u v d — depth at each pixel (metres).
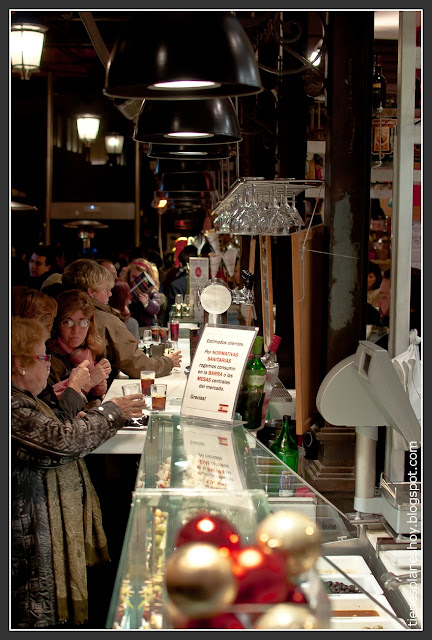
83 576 3.48
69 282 5.68
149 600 1.74
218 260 9.54
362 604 2.09
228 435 2.99
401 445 3.38
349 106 3.83
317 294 4.06
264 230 4.33
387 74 5.49
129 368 5.40
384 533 3.03
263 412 3.58
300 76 6.16
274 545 1.66
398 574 2.74
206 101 3.08
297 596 1.63
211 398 3.18
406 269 3.50
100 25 8.54
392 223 3.52
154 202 11.84
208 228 11.90
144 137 3.26
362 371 3.06
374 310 4.80
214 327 3.31
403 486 3.12
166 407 4.26
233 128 3.13
